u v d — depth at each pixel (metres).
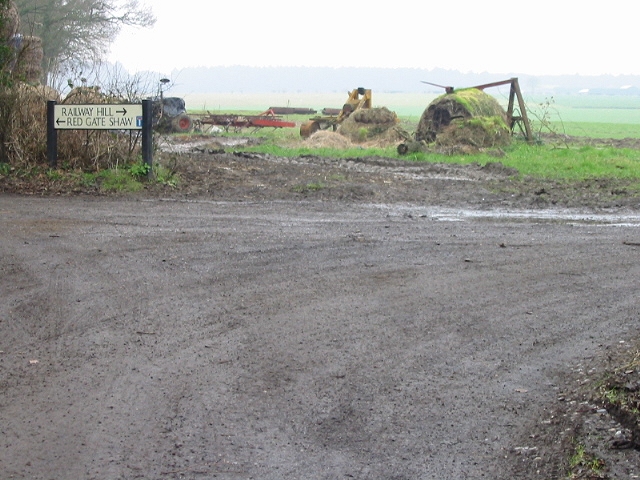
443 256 10.20
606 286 8.91
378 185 16.55
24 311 7.74
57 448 5.20
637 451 5.05
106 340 7.05
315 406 5.84
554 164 21.27
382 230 11.80
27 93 16.31
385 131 33.06
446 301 8.29
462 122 27.97
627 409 5.47
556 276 9.31
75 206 13.14
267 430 5.48
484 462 5.08
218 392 6.05
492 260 10.04
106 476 4.88
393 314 7.86
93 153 16.03
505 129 28.50
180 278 8.92
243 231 11.45
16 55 17.56
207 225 11.83
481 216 13.40
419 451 5.22
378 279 9.05
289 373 6.42
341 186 15.91
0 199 13.62
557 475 4.87
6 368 6.43
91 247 10.23
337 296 8.39
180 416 5.66
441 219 13.00
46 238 10.67
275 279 8.97
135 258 9.73
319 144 29.78
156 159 17.25
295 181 16.58
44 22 51.97
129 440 5.32
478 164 21.25
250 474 4.92
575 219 13.21
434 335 7.30
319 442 5.33
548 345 7.07
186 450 5.20
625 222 12.96
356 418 5.67
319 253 10.20
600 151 25.89
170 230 11.38
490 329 7.48
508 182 17.67
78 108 15.40
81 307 7.88
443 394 6.07
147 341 7.05
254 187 15.63
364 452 5.21
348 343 7.07
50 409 5.73
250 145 29.14
